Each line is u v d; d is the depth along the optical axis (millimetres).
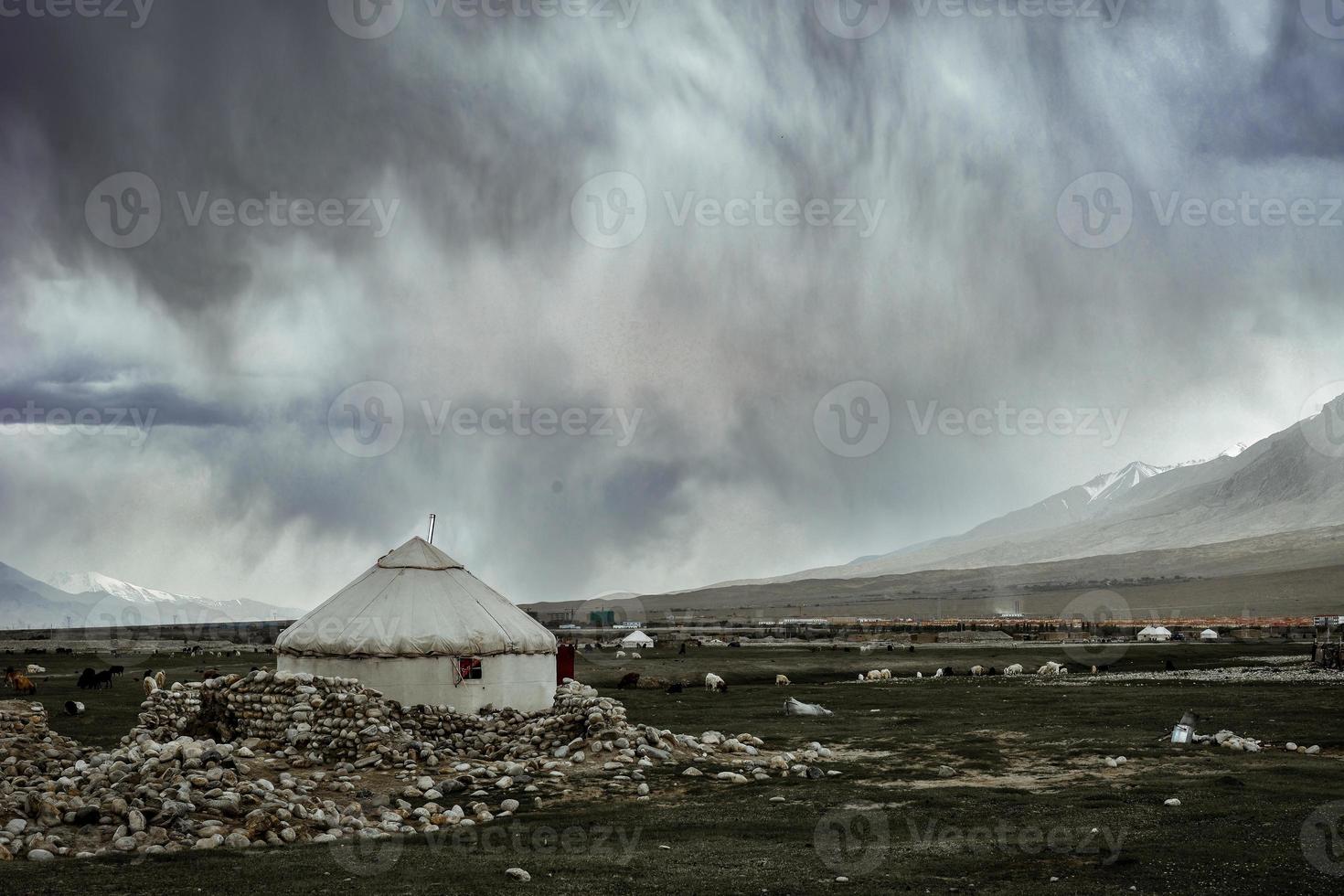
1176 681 49562
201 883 13875
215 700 26047
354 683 26047
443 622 30859
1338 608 187750
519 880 14445
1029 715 35656
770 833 17906
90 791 18375
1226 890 13625
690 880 14555
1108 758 25469
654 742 26344
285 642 30938
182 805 17406
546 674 32250
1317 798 20172
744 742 28656
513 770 23875
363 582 32031
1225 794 20750
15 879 13930
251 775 21094
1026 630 133875
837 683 56969
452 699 30266
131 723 33312
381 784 22453
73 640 143000
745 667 67312
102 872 14430
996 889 13961
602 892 13750
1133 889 13766
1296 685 44750
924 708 39031
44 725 24828
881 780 23641
